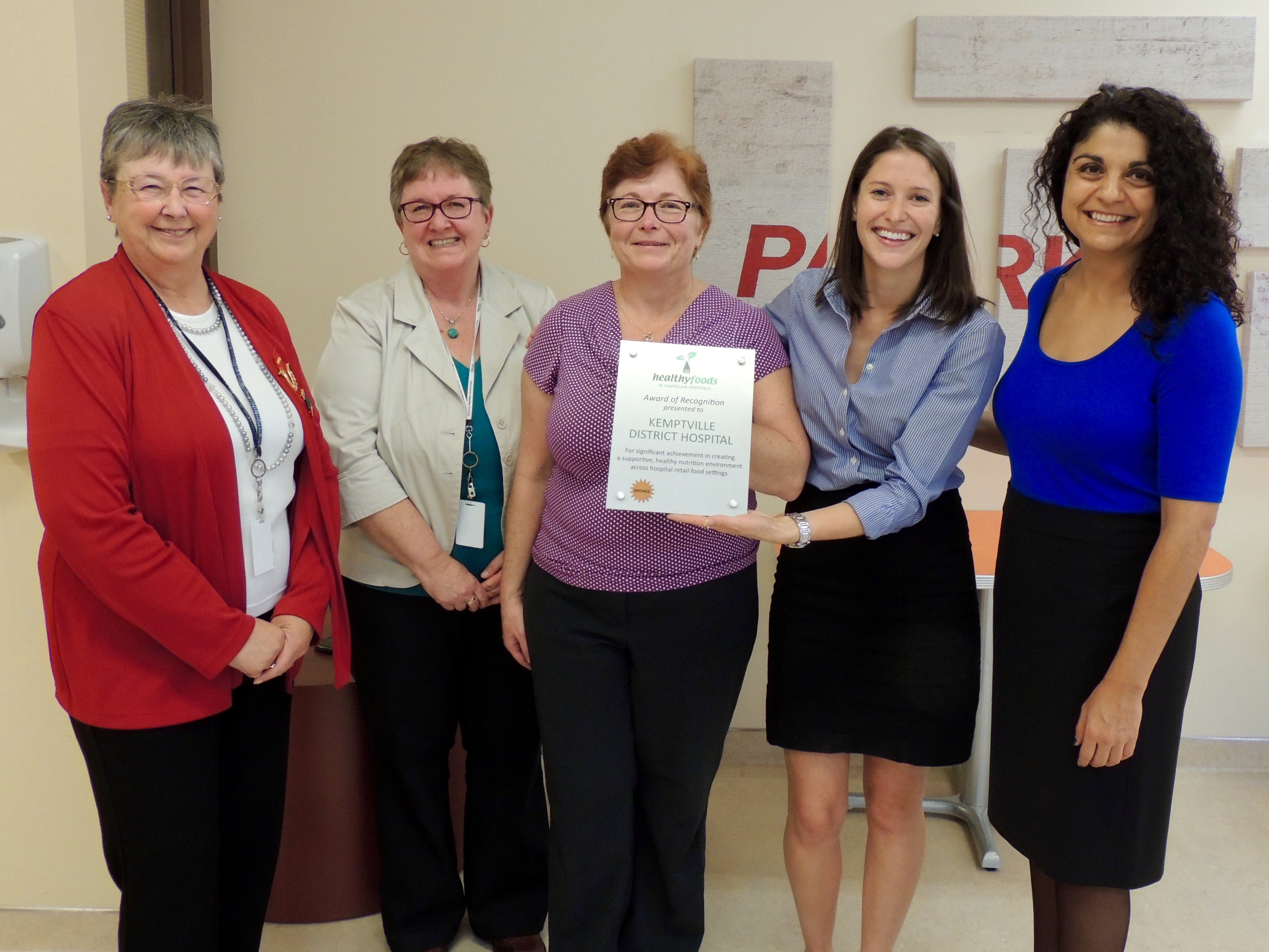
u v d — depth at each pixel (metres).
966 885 2.46
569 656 1.77
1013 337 2.82
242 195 2.80
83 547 1.44
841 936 2.23
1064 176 1.61
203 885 1.64
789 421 1.76
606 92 2.77
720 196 2.77
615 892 1.85
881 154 1.67
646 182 1.64
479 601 1.96
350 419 1.95
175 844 1.59
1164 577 1.46
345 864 2.25
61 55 1.94
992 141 2.77
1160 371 1.46
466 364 1.99
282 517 1.71
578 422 1.69
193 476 1.53
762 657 3.05
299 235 2.82
